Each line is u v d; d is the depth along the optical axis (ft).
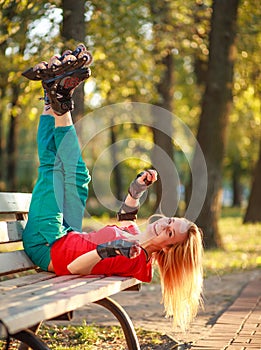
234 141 105.50
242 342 18.63
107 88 49.70
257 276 36.06
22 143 115.03
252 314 23.21
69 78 15.75
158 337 20.03
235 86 60.39
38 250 16.24
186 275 15.62
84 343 19.35
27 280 14.82
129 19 44.06
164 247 15.75
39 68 15.67
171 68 63.67
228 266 41.29
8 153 92.43
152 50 52.44
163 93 63.21
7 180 92.89
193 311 16.14
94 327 21.62
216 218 52.01
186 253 15.58
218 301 27.12
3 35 36.22
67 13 30.27
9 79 39.88
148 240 15.67
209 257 46.14
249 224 86.58
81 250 15.70
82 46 15.78
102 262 15.58
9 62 39.11
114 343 19.51
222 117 51.42
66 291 12.85
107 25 42.50
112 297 29.04
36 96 43.88
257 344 18.35
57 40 37.14
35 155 115.14
